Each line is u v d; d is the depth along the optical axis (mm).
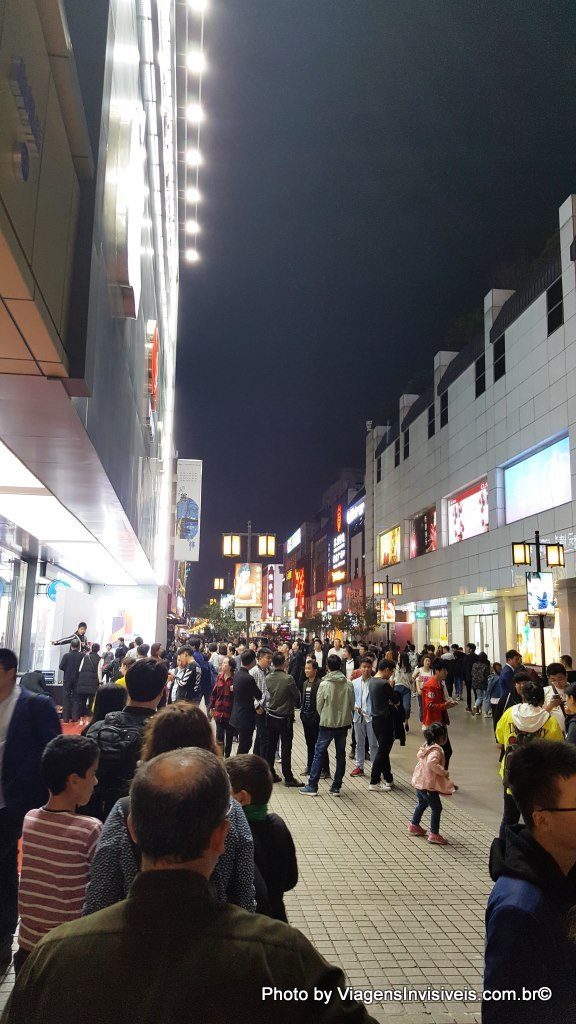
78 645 16422
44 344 5688
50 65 5398
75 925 1396
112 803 3633
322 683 10055
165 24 17594
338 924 5156
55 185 5652
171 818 1469
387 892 5871
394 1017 3861
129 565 23297
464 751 13656
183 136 26500
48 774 3141
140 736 3752
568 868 2016
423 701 11203
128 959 1291
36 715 4508
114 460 10711
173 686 11648
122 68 9680
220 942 1318
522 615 30688
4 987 4059
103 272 8172
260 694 10641
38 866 3033
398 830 7938
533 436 28156
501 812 8883
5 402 6895
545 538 27078
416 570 45406
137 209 11391
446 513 40406
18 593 20219
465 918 5293
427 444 43469
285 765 10461
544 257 28859
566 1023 1697
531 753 2117
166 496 33406
